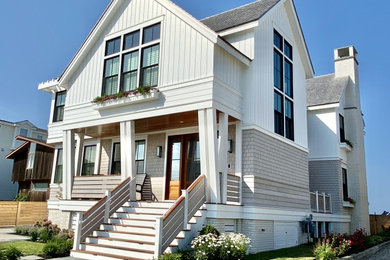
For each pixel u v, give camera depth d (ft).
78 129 43.88
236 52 35.91
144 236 29.19
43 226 41.45
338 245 38.24
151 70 37.63
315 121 64.80
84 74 43.96
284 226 41.32
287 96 47.19
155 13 38.63
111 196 35.01
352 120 68.08
